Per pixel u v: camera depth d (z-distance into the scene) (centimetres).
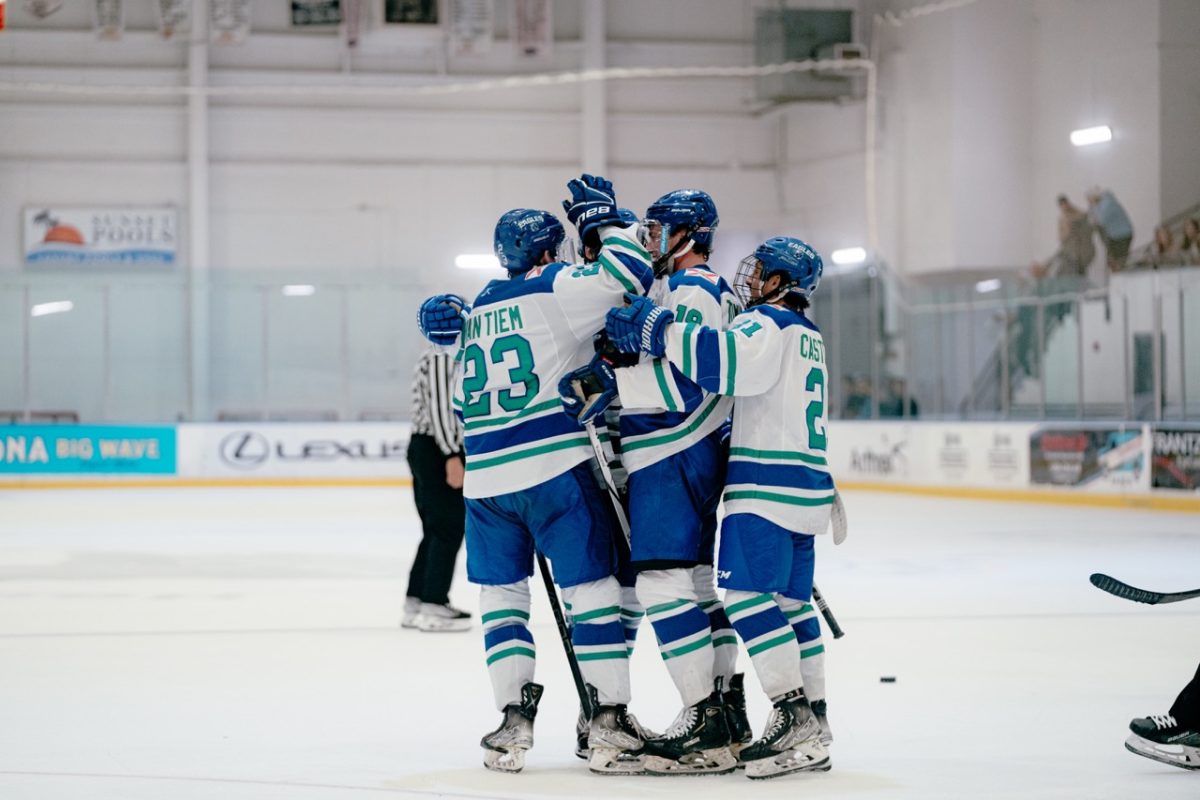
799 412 980
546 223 1034
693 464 984
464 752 1080
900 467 4991
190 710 1266
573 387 962
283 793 939
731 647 1041
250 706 1285
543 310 986
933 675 1436
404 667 1507
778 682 969
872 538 3166
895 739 1121
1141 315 4128
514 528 1020
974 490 4606
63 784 969
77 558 2781
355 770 1012
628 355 970
